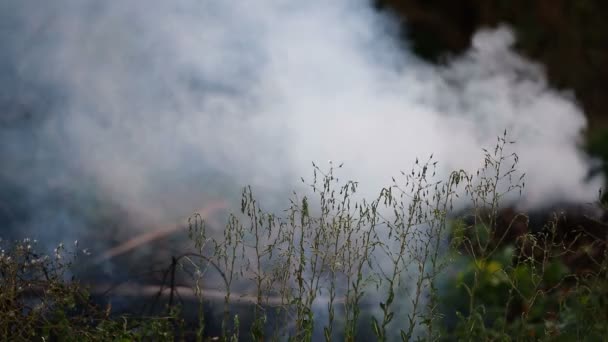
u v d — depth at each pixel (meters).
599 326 5.83
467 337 5.43
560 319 6.81
